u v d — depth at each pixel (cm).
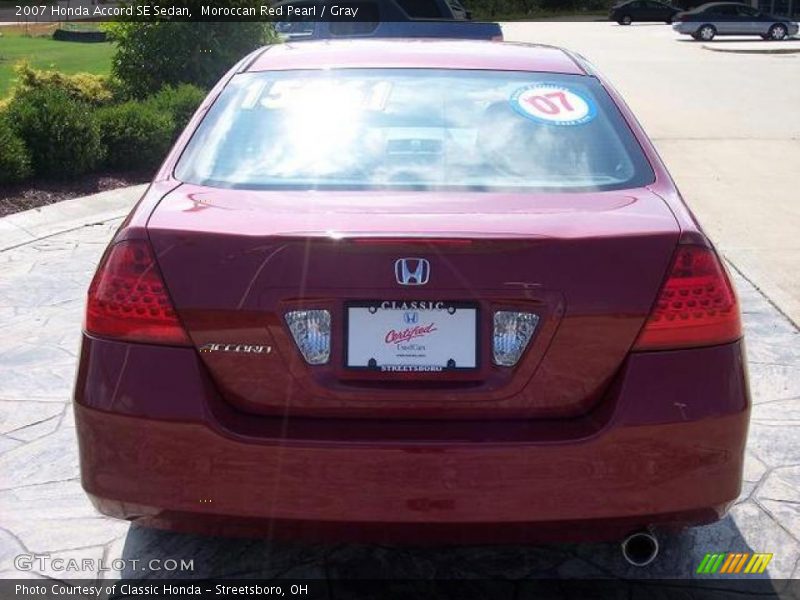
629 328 263
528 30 4550
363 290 260
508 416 265
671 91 1836
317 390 263
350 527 263
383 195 296
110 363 268
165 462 264
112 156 933
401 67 372
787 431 421
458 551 337
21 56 2498
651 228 271
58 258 688
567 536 268
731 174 1022
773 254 713
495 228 265
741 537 343
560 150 327
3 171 827
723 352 269
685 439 262
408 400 263
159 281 266
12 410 440
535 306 261
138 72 1216
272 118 340
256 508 263
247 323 262
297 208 283
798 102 1644
